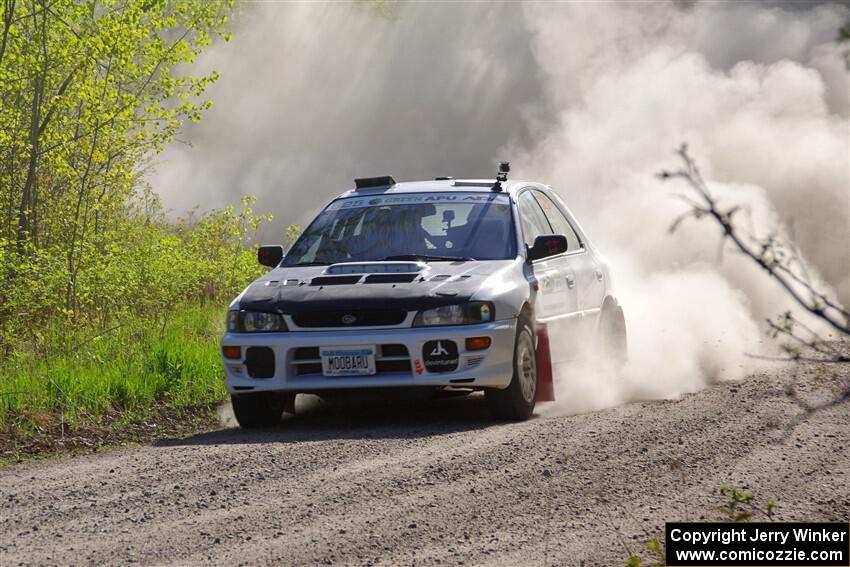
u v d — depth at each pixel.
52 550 18.89
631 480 22.72
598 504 20.91
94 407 33.91
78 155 57.81
